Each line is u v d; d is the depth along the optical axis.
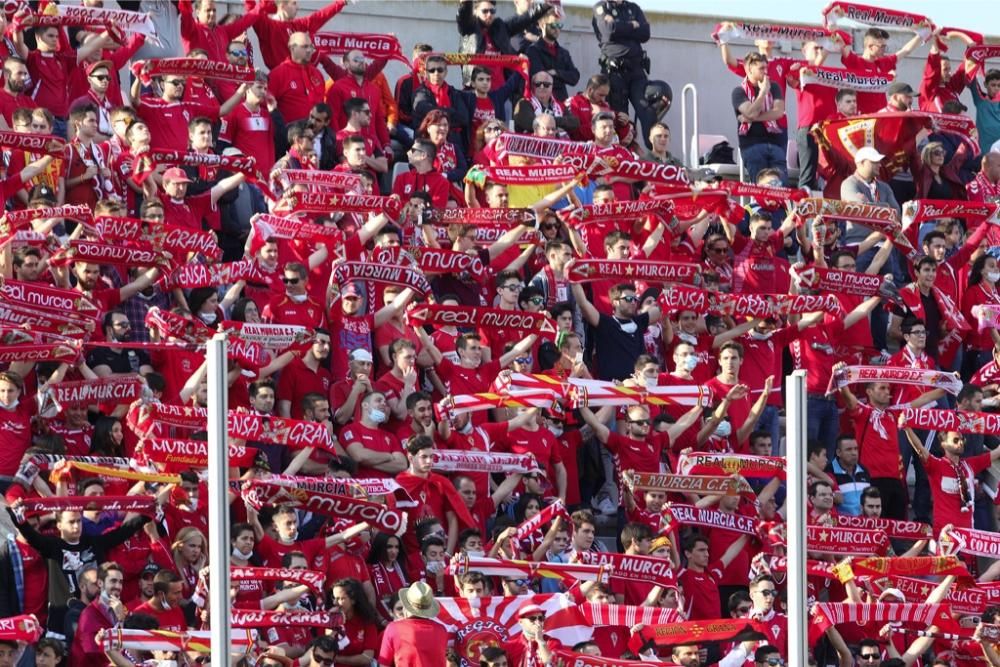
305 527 48.78
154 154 55.34
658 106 69.69
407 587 48.25
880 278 59.12
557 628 45.62
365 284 55.84
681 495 53.44
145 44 63.59
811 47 69.94
